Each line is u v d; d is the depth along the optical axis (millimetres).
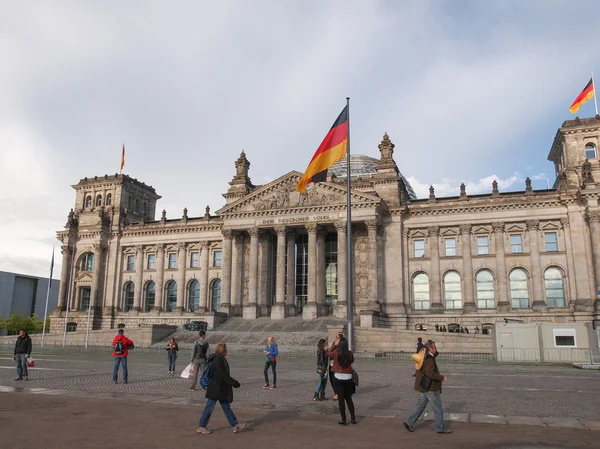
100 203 133875
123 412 23797
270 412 24531
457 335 71375
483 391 32406
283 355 69750
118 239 126875
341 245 96312
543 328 59688
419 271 100312
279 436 19344
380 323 91750
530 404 27109
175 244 122875
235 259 106438
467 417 23203
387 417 23234
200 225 119938
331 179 106000
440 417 19859
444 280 99500
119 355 35781
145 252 125250
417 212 101750
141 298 122812
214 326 96000
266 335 86125
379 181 103438
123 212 129625
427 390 19984
